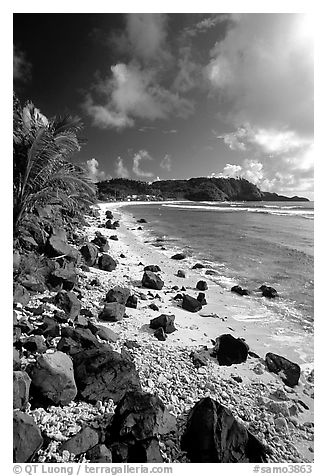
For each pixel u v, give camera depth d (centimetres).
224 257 1627
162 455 390
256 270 1387
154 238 2203
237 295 1062
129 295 864
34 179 966
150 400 425
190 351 645
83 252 1157
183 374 558
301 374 616
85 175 1481
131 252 1644
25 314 631
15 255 761
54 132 1134
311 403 536
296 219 3862
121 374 474
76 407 433
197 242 2067
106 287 951
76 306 703
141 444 379
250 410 495
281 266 1457
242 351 630
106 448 375
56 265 844
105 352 498
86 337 564
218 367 602
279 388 558
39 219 1015
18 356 475
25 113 1022
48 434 389
